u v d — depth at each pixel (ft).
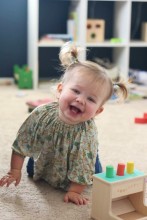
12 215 3.50
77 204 3.74
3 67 10.53
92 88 3.71
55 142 3.93
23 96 8.82
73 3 10.12
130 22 10.24
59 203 3.76
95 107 3.76
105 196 3.36
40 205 3.71
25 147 4.07
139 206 3.58
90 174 3.88
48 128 3.95
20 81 9.69
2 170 4.48
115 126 6.59
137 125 6.70
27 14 10.31
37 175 4.17
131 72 10.24
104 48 10.87
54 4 10.41
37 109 4.07
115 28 10.59
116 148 5.43
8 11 10.23
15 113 7.24
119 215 3.51
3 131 6.07
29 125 4.06
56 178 4.03
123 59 10.12
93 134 3.92
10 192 3.96
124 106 8.13
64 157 3.92
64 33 10.64
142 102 8.59
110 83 3.83
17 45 10.49
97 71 3.78
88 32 9.95
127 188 3.42
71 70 3.87
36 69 9.61
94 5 10.64
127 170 3.55
